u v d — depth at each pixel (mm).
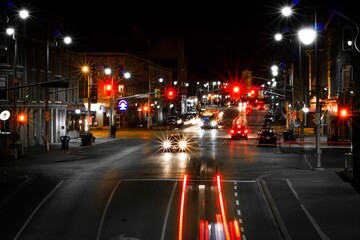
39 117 57062
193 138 69000
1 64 49875
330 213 19984
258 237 16719
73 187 26797
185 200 23078
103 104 90062
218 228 17953
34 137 56188
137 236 16797
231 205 22047
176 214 20156
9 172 32750
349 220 18766
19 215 20359
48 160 40438
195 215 20016
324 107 62094
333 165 35781
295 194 24172
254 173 32031
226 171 33094
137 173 32062
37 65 56156
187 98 170375
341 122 54875
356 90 51938
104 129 90438
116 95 89250
